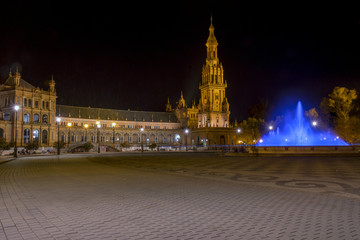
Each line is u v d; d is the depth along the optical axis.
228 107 162.25
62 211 11.86
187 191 16.52
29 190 17.08
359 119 85.75
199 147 131.88
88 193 15.98
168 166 34.62
